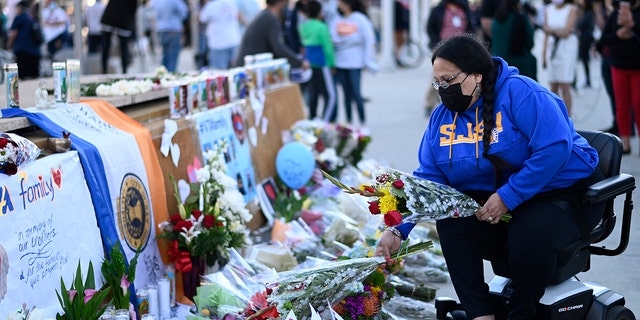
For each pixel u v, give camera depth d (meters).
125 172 4.48
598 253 4.14
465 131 3.70
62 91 4.65
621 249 4.07
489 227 3.80
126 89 5.47
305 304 3.83
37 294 3.63
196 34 19.91
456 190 3.70
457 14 11.48
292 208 6.34
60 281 3.81
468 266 3.77
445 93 3.60
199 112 5.82
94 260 4.09
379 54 25.28
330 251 5.45
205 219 4.68
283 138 7.62
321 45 11.06
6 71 4.25
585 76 15.65
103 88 5.45
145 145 4.80
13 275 3.47
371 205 3.57
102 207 4.19
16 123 4.09
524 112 3.55
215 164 5.14
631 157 8.83
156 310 4.30
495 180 3.66
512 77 3.65
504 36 9.04
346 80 11.59
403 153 9.61
